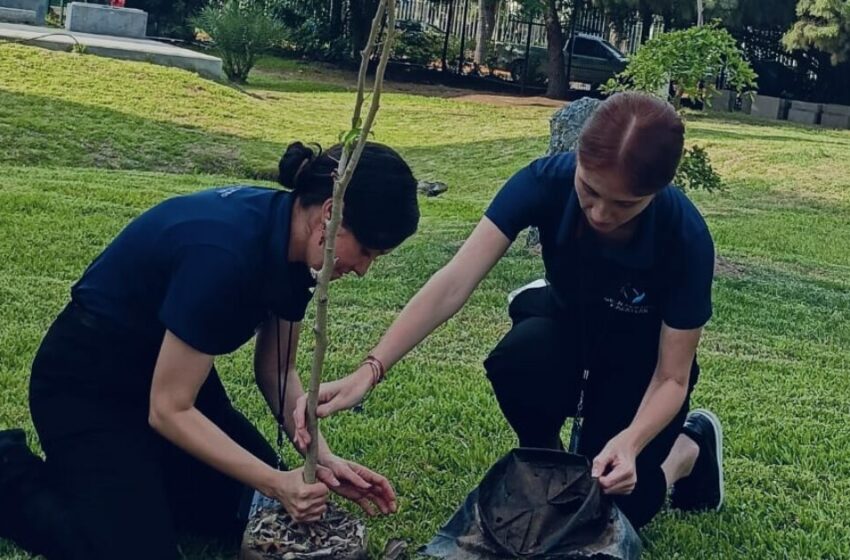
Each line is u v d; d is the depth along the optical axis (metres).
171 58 16.91
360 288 6.62
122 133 12.87
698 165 9.03
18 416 3.96
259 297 2.82
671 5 24.80
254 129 14.68
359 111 2.54
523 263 7.64
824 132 21.59
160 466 3.02
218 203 2.87
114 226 7.59
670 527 3.52
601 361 3.28
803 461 4.26
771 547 3.47
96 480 2.90
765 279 8.24
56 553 2.93
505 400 3.42
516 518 2.80
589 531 2.76
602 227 2.84
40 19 21.98
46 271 6.29
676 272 3.04
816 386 5.43
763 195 13.26
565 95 26.16
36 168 10.75
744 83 8.62
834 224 11.77
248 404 4.32
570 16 27.86
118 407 3.00
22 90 13.55
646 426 2.99
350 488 3.05
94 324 2.94
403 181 2.72
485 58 28.53
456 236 8.52
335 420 4.26
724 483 3.97
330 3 27.05
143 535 2.86
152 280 2.89
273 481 2.85
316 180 2.76
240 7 22.62
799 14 25.03
